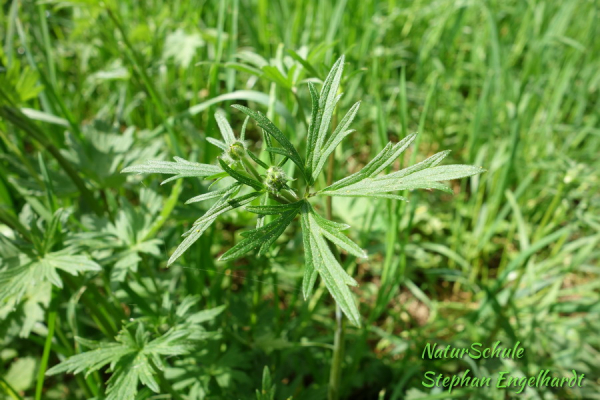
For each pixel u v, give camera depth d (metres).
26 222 0.32
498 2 0.72
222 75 0.58
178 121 0.43
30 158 0.38
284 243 0.46
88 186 0.39
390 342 0.43
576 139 0.54
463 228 0.51
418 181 0.21
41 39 0.48
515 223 0.48
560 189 0.40
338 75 0.23
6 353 0.37
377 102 0.34
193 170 0.23
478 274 0.51
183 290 0.39
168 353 0.27
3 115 0.32
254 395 0.33
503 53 0.54
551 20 0.64
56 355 0.38
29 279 0.28
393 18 0.60
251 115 0.23
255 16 0.63
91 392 0.34
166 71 0.54
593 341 0.40
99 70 0.59
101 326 0.33
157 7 0.62
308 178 0.23
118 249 0.33
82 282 0.32
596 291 0.49
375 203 0.38
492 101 0.58
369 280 0.50
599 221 0.42
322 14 0.54
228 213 0.36
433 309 0.43
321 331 0.43
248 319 0.37
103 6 0.38
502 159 0.50
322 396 0.34
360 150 0.58
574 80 0.58
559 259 0.44
